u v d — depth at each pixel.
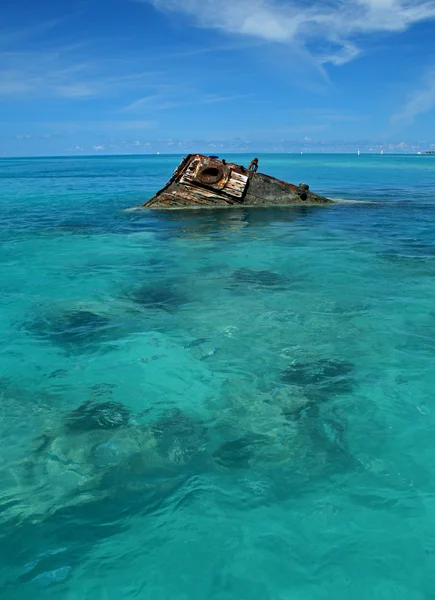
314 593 2.74
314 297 8.12
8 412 4.62
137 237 14.00
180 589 2.76
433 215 18.30
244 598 2.70
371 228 15.30
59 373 5.46
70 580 2.81
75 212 19.92
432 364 5.58
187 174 19.12
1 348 6.14
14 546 3.03
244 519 3.27
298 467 3.79
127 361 5.75
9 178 48.31
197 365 5.62
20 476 3.68
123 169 76.06
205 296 8.27
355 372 5.41
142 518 3.28
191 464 3.84
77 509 3.35
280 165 82.56
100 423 4.43
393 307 7.57
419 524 3.23
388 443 4.12
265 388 5.07
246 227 15.65
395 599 2.70
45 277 9.60
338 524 3.23
